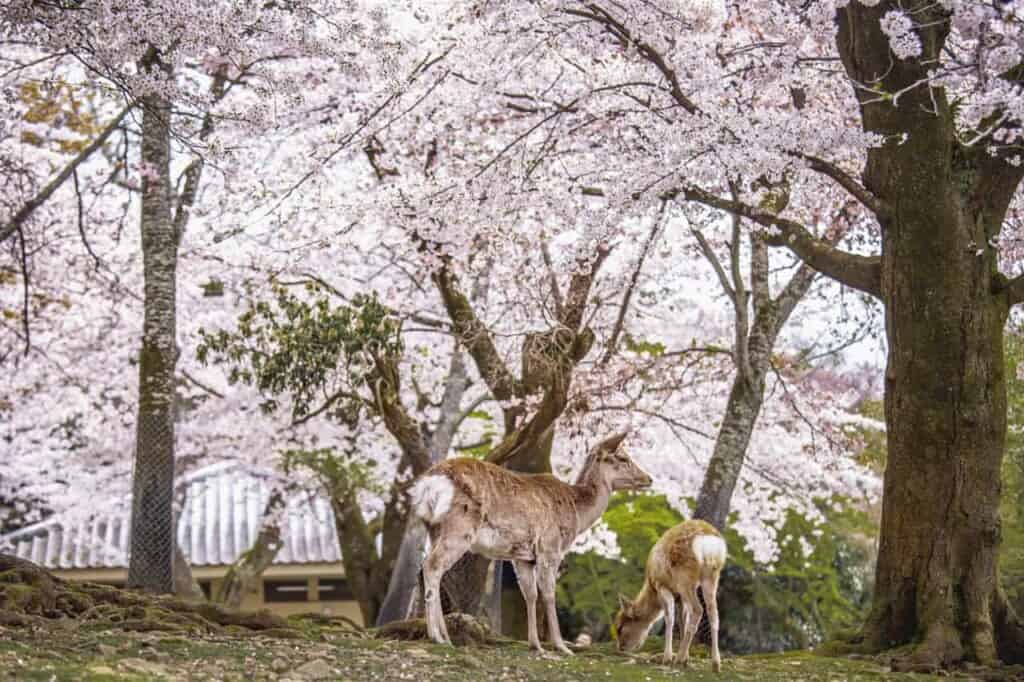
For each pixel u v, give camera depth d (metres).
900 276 10.32
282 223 13.84
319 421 18.16
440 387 18.45
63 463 20.02
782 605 22.92
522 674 7.86
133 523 13.34
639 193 10.84
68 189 17.52
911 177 10.25
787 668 9.41
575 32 11.18
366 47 10.44
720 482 13.76
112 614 9.14
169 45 10.21
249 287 16.48
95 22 9.37
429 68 13.36
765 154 9.80
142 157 13.99
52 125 18.02
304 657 7.88
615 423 16.31
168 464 13.49
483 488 9.05
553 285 14.81
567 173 13.59
